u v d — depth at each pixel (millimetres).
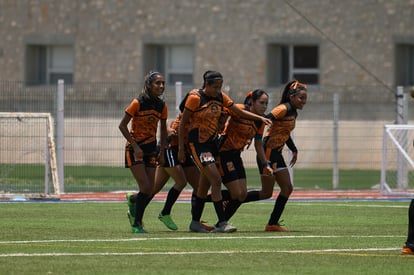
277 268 29172
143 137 37969
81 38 102438
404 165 67000
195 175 39750
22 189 63656
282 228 40062
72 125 70250
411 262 30531
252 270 28750
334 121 68562
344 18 93062
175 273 28047
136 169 37969
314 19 94250
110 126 70562
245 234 38469
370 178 75812
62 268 28688
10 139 66562
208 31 98250
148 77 37656
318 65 96000
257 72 96750
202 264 29734
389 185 69812
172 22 99438
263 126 39125
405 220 45781
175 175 39438
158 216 44375
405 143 68312
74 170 70625
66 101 85688
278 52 97812
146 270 28500
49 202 56562
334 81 93562
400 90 67875
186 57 101000
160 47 101750
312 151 75750
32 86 100812
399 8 91125
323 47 93875
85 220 44594
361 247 34188
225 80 97562
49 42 103438
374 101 85688
